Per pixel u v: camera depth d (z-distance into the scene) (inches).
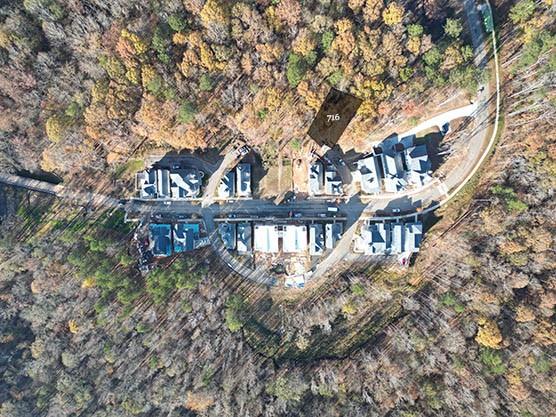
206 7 2475.4
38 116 2822.3
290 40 2687.0
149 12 2662.4
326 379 3031.5
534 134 2728.8
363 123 2824.8
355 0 2573.8
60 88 2746.1
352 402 2945.4
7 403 2994.6
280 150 3016.7
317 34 2628.0
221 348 3061.0
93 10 2610.7
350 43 2573.8
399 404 2878.9
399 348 2992.1
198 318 3070.9
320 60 2691.9
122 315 3024.1
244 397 2979.8
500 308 2795.3
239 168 3021.7
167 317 3078.2
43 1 2517.2
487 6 2832.2
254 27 2588.6
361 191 3038.9
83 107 2795.3
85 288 3004.4
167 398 2989.7
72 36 2625.5
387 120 2906.0
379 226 2979.8
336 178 2989.7
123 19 2630.4
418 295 3070.9
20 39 2578.7
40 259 3031.5
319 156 3009.4
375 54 2637.8
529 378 2699.3
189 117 2755.9
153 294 3053.6
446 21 2755.9
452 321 2913.4
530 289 2805.1
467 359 2819.9
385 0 2669.8
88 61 2682.1
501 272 2805.1
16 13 2610.7
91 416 2997.0
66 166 3016.7
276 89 2733.8
